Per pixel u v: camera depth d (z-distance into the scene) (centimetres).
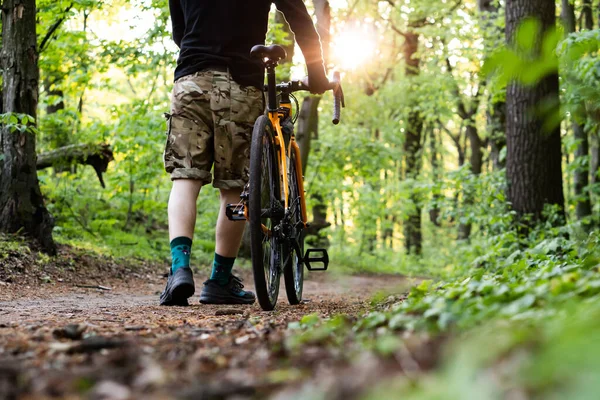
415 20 2173
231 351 166
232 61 382
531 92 809
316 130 1812
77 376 131
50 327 228
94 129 1113
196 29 386
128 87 1878
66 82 1117
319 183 1839
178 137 379
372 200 2112
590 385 59
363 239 2167
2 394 118
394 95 2406
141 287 720
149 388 122
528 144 821
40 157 1030
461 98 2116
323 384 108
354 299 528
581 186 1297
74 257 759
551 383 71
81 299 496
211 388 117
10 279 593
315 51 381
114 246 986
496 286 231
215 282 399
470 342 108
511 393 79
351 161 1809
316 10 391
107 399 114
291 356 148
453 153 3434
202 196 1499
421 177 2114
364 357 130
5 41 702
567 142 1188
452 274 877
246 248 1240
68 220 1072
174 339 192
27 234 696
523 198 825
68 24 1062
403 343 132
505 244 793
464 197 995
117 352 164
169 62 1015
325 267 423
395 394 90
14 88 698
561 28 89
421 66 2500
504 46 90
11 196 693
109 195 1262
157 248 1095
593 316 109
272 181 361
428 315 180
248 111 386
